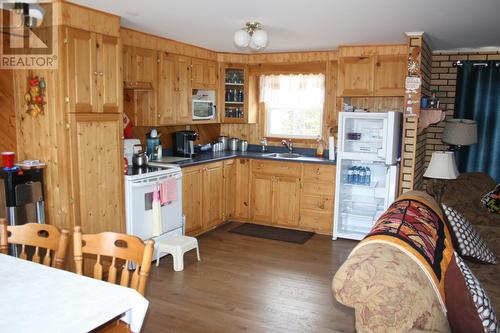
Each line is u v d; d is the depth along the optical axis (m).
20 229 2.18
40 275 1.86
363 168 5.20
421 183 5.38
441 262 1.95
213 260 4.32
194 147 5.68
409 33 4.23
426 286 1.64
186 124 5.45
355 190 5.39
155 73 4.56
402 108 5.28
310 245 4.87
